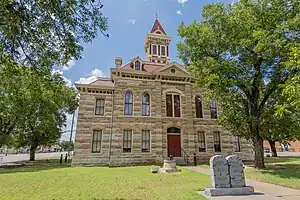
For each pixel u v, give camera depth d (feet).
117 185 37.01
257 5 53.16
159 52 139.44
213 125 89.81
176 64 90.84
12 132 112.88
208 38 59.88
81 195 29.96
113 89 84.99
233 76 57.67
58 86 36.45
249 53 55.72
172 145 83.35
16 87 33.83
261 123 54.13
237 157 33.96
